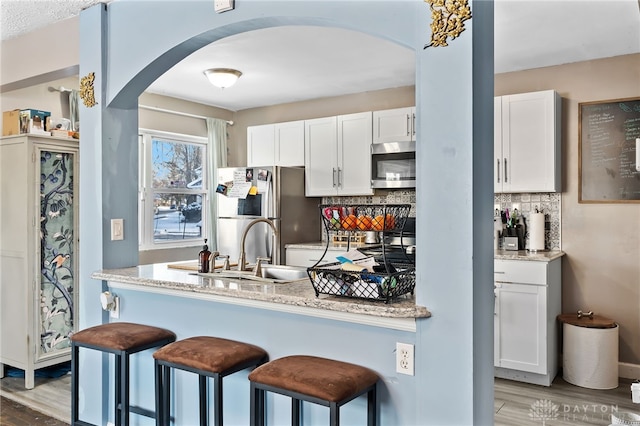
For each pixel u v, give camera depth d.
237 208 4.91
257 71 4.18
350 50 3.63
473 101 1.62
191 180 5.38
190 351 2.03
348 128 4.70
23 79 3.29
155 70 2.61
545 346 3.42
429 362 1.69
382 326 1.82
